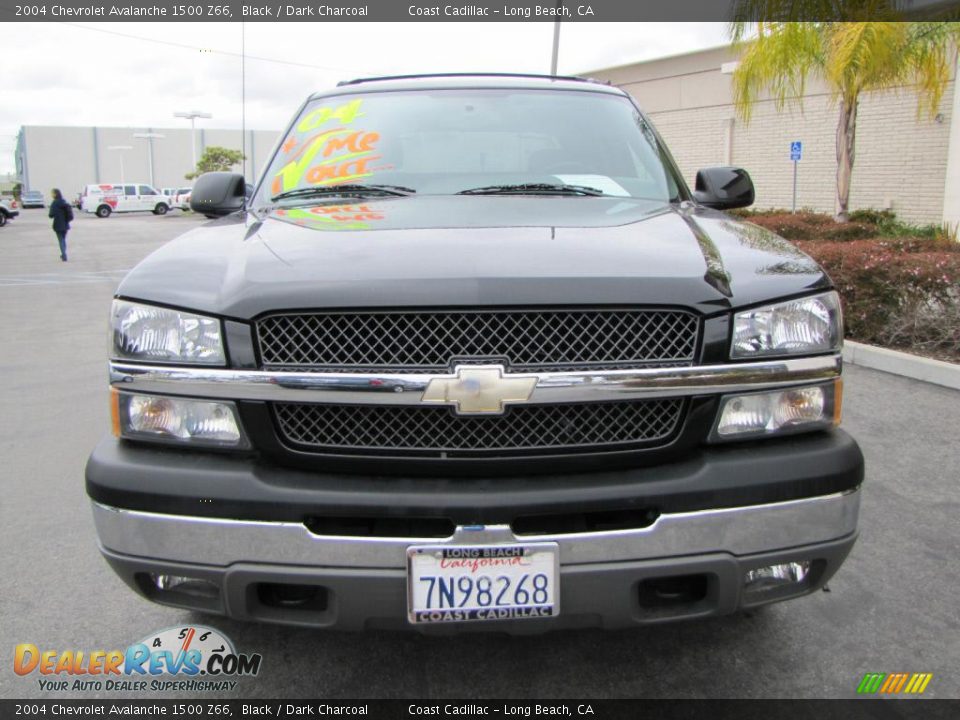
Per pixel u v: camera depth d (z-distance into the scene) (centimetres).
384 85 368
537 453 197
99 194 4778
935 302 621
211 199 333
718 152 2016
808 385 211
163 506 199
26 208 6347
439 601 193
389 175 310
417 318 194
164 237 2689
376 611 197
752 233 253
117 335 210
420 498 192
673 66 2120
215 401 202
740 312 204
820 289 215
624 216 264
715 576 202
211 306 202
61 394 576
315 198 299
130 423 209
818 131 1727
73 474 419
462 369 190
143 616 283
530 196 292
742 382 203
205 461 202
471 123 335
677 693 239
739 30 1212
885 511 364
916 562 318
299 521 194
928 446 446
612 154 327
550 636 268
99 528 208
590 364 195
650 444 202
